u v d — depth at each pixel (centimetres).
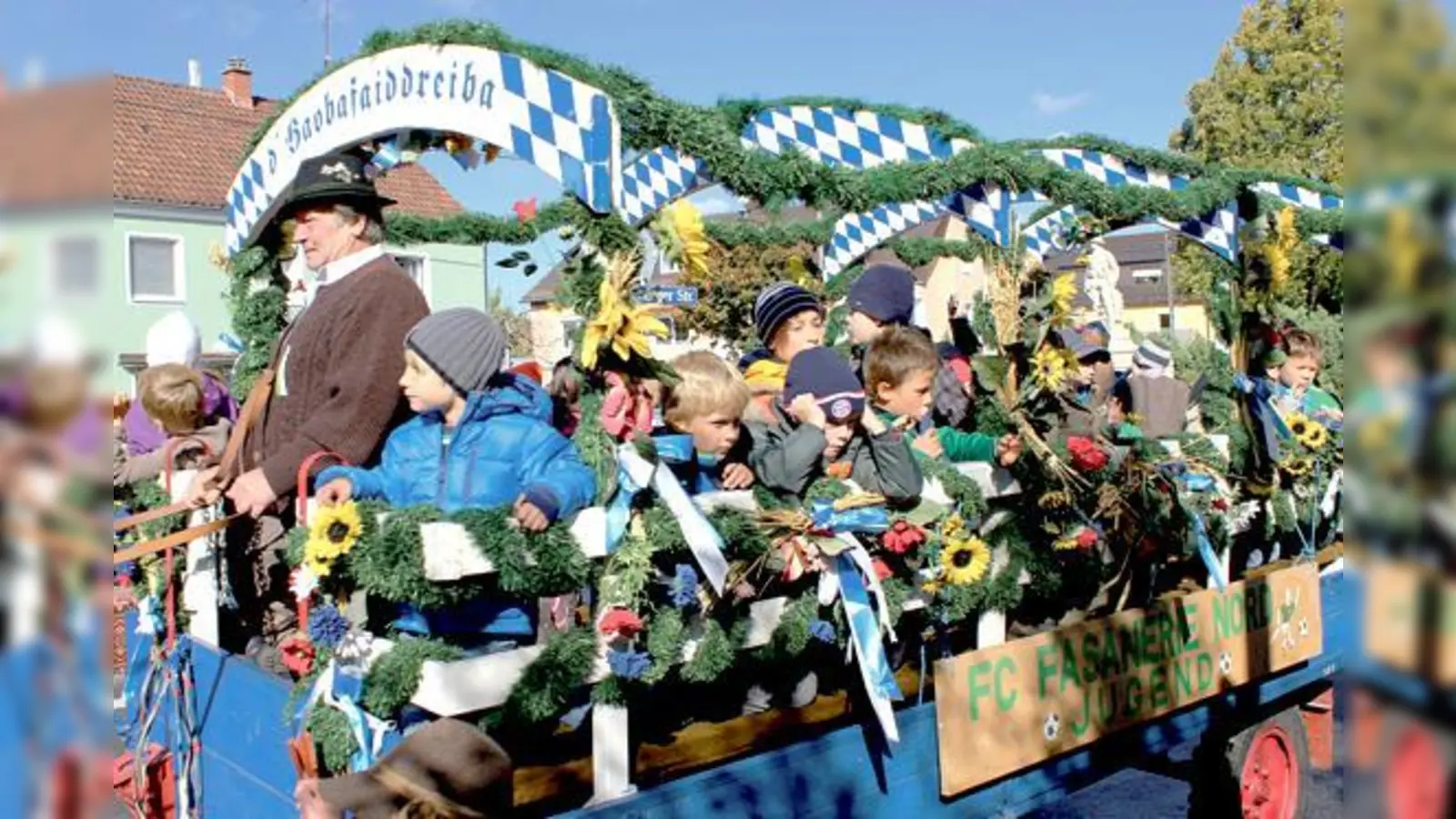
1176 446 480
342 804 212
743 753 307
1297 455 527
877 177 368
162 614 345
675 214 284
